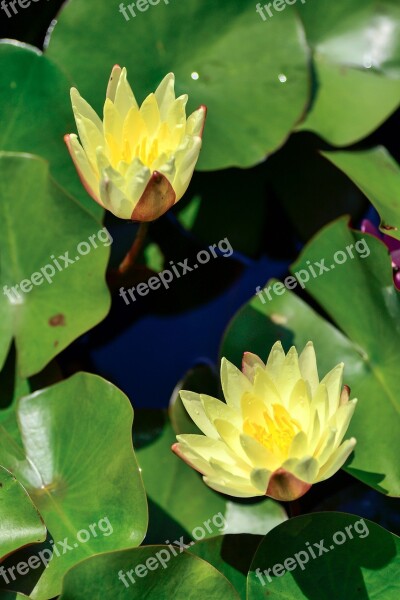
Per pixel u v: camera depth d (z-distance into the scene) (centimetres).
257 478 148
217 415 150
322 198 167
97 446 153
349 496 156
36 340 158
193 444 150
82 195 163
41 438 154
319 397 149
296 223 167
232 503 155
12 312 158
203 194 167
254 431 150
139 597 148
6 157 159
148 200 154
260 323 159
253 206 167
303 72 164
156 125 156
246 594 149
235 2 164
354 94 166
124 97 155
